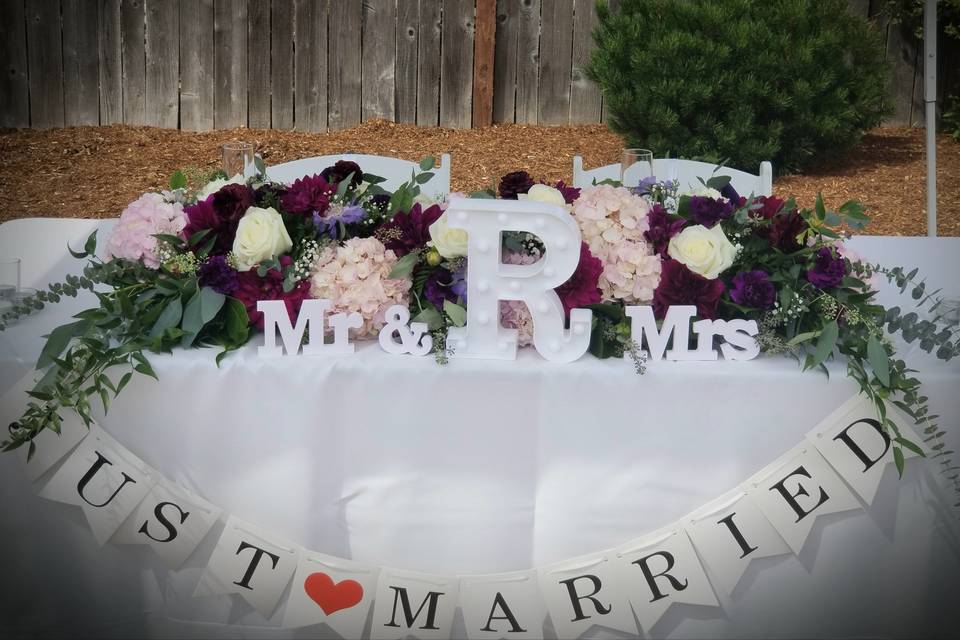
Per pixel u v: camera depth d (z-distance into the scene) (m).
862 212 2.14
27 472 2.04
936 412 2.05
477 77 8.00
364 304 2.04
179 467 2.06
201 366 2.01
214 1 7.91
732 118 6.64
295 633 2.14
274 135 7.91
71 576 2.12
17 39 7.91
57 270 2.64
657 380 2.01
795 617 2.13
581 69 7.96
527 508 2.08
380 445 2.05
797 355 2.07
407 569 2.10
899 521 2.08
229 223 2.10
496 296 2.02
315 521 2.08
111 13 7.91
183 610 2.13
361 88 8.08
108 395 2.00
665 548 2.06
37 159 7.29
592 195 2.13
